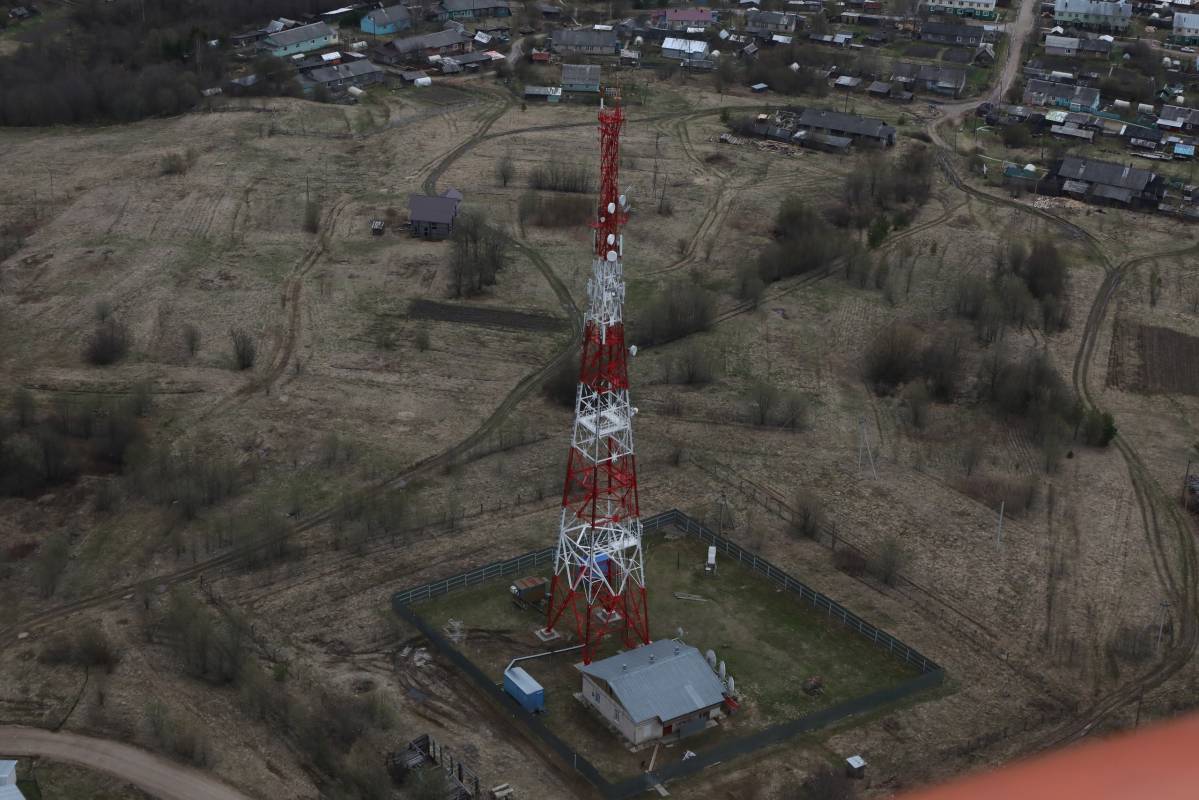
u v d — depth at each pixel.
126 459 132.38
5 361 153.12
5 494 126.88
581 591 113.56
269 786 90.88
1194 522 129.00
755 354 162.00
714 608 112.31
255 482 131.25
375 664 104.12
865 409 149.88
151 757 93.00
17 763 91.50
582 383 105.69
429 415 145.62
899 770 93.56
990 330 167.38
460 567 117.44
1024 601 115.19
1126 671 106.06
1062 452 140.25
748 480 134.12
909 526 126.50
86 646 102.81
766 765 93.81
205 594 112.69
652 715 94.50
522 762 93.88
